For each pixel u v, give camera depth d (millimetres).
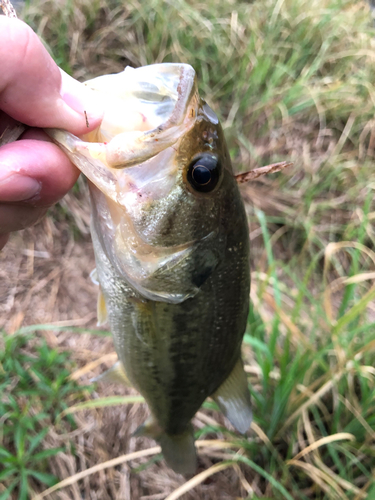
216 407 200
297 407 206
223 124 341
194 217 114
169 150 107
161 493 209
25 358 226
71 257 289
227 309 135
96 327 265
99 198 118
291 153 352
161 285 120
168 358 138
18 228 119
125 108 111
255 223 327
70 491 201
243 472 214
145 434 167
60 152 110
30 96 103
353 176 339
